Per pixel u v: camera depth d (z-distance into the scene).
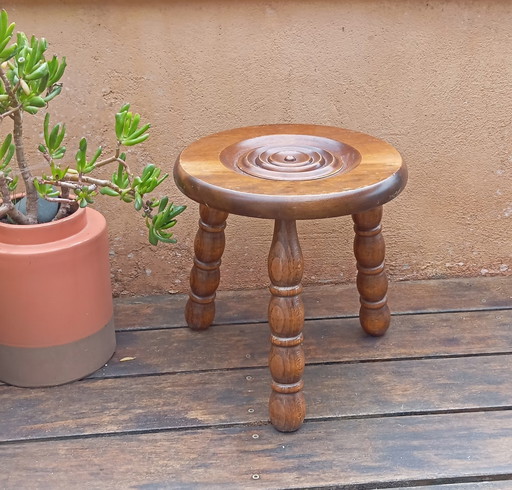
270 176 1.17
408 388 1.37
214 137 1.34
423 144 1.60
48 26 1.45
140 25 1.46
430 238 1.69
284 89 1.54
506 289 1.68
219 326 1.57
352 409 1.32
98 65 1.49
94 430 1.28
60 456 1.22
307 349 1.49
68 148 1.54
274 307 1.20
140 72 1.50
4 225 1.28
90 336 1.39
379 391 1.36
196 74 1.51
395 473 1.18
